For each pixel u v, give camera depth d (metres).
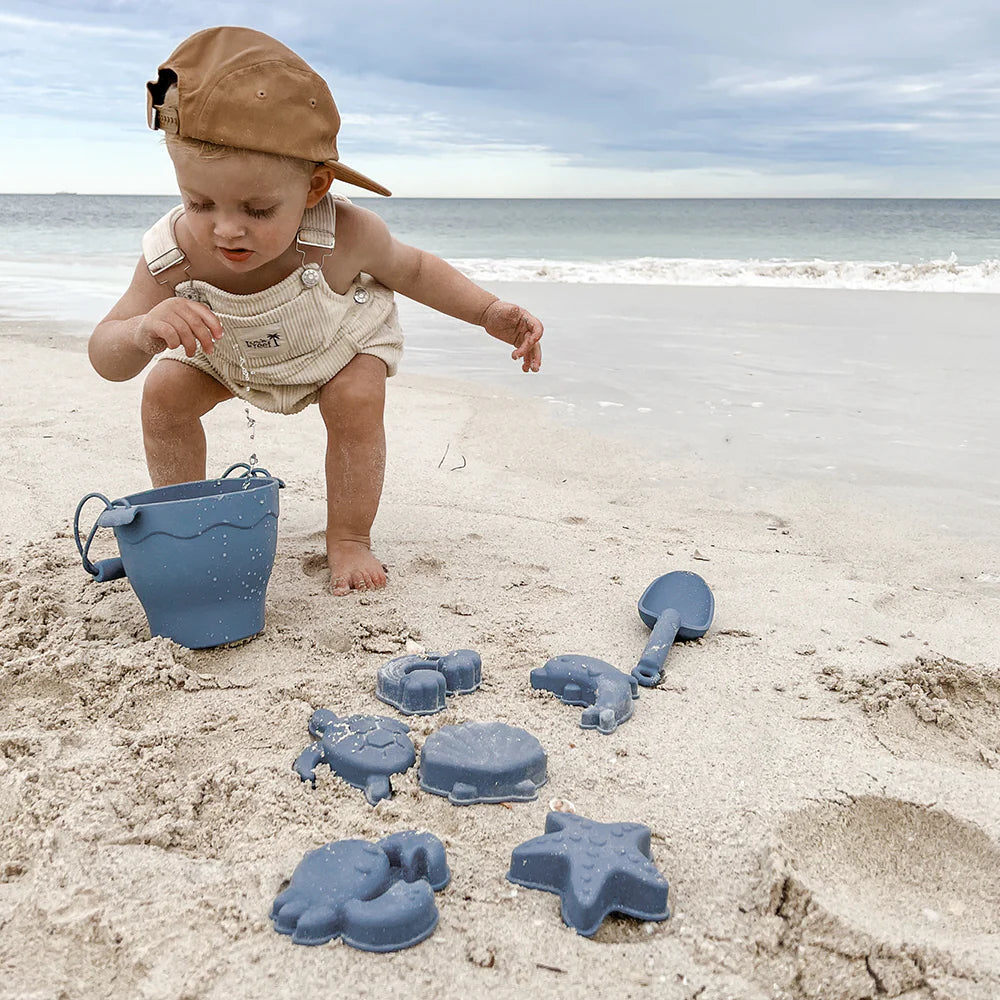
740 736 0.90
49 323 3.25
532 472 1.71
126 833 0.75
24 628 1.05
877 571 1.31
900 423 1.98
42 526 1.40
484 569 1.29
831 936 0.67
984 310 3.53
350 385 1.22
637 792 0.82
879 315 3.41
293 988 0.62
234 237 1.03
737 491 1.61
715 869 0.73
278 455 1.78
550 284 4.55
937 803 0.80
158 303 1.16
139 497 1.09
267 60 0.99
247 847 0.74
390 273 1.26
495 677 1.00
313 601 1.18
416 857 0.71
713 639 1.10
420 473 1.70
